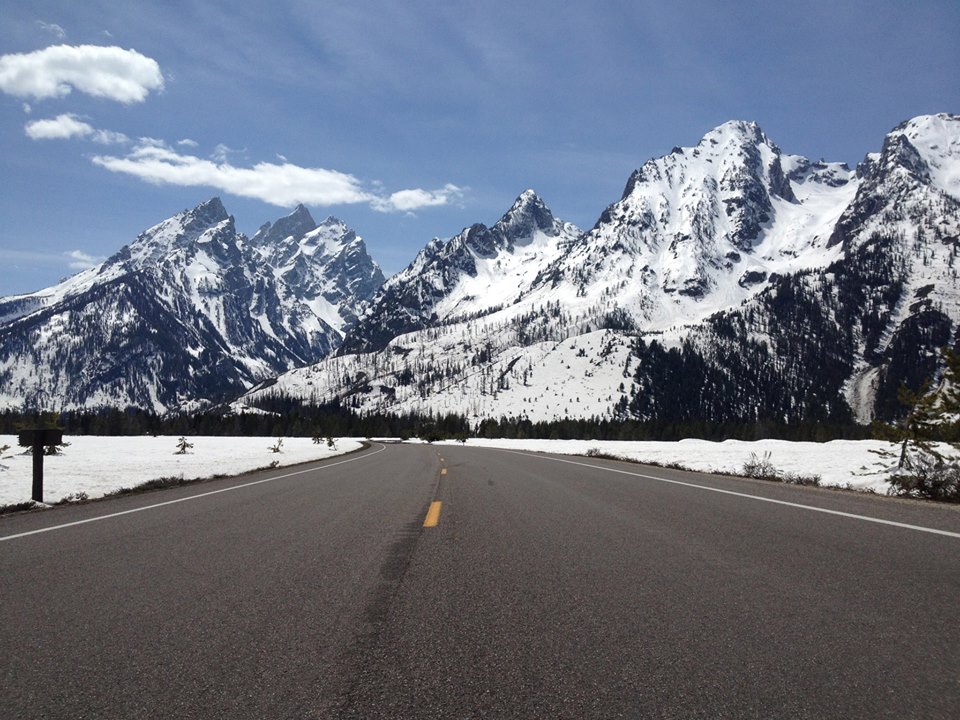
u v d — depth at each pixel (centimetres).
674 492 1301
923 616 460
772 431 18650
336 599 514
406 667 372
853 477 1623
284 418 16875
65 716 311
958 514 949
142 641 416
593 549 707
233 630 438
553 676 358
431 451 4291
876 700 327
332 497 1255
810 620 452
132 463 2456
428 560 658
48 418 4000
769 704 322
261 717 310
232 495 1311
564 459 2888
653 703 324
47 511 1084
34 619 462
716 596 515
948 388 1577
